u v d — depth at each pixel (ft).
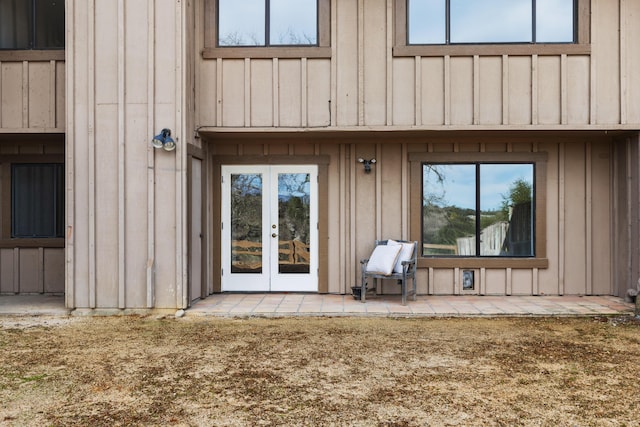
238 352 16.28
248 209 26.16
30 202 26.68
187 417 11.30
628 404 12.01
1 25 24.97
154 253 21.86
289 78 23.58
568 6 23.44
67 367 14.78
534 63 22.99
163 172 21.84
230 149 26.05
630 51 22.91
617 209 24.82
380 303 23.54
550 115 23.02
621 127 22.66
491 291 25.36
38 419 11.22
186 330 19.21
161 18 21.84
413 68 23.39
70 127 22.04
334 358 15.61
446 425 10.89
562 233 25.18
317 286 25.90
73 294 22.07
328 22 23.59
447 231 25.70
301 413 11.50
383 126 23.07
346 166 25.85
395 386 13.19
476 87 23.06
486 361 15.33
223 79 23.75
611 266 25.18
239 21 24.11
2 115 24.39
